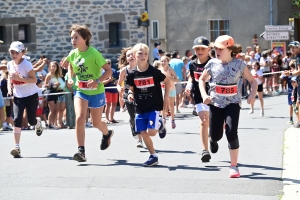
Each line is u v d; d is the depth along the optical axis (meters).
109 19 26.17
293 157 10.59
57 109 17.61
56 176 9.20
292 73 14.27
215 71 9.02
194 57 21.28
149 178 8.97
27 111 11.45
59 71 17.67
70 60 10.27
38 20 25.73
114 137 13.79
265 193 7.98
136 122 10.05
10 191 8.30
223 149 11.62
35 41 25.73
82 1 25.97
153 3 34.50
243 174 9.20
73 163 10.35
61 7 25.84
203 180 8.79
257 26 35.19
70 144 12.84
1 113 16.86
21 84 11.29
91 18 26.08
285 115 19.39
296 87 15.32
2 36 25.61
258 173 9.26
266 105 23.28
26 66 11.23
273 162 10.14
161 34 34.81
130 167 9.88
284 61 28.95
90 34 10.22
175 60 22.09
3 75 17.72
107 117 18.55
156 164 10.02
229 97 9.02
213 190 8.17
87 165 10.11
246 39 35.19
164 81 10.05
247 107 22.61
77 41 10.06
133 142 12.84
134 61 11.70
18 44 11.19
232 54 9.02
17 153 11.06
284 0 35.62
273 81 28.70
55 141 13.40
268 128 15.26
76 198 7.86
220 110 9.12
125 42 26.42
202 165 9.97
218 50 8.95
